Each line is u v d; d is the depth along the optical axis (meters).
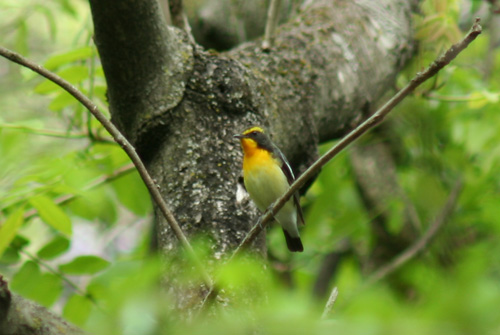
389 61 9.38
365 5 9.69
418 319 2.21
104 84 10.53
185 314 5.61
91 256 7.25
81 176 9.32
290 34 8.82
